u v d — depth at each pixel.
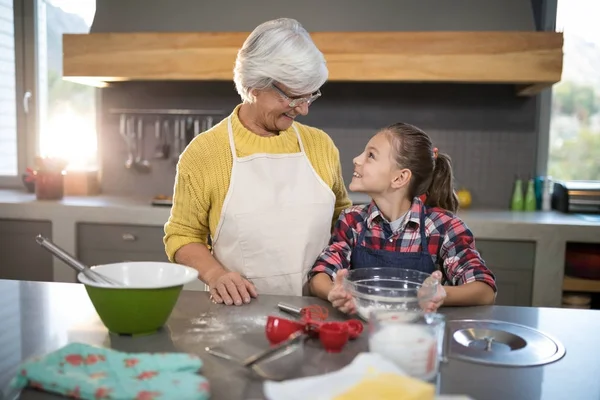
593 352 1.03
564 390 0.88
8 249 3.09
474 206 3.32
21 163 3.69
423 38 2.80
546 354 1.01
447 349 1.02
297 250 1.56
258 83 1.42
